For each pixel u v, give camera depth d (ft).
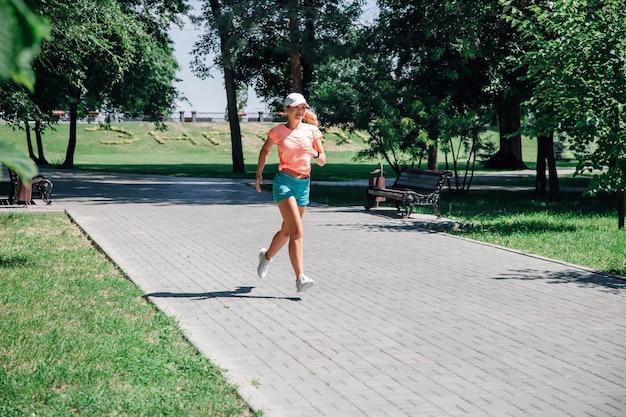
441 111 77.05
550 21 48.49
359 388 17.83
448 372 19.24
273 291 29.45
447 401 16.96
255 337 22.52
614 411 16.44
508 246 43.50
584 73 47.09
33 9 4.06
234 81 128.88
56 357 19.40
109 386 17.46
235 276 32.48
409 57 81.92
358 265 35.94
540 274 34.04
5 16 3.77
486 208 68.95
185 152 252.83
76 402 16.12
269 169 153.99
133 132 264.72
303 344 21.80
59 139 246.47
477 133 81.61
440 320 25.08
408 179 61.98
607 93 46.24
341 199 75.41
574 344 22.20
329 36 85.81
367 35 83.76
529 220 57.67
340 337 22.66
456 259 38.09
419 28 79.56
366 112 77.36
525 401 17.03
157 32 96.84
